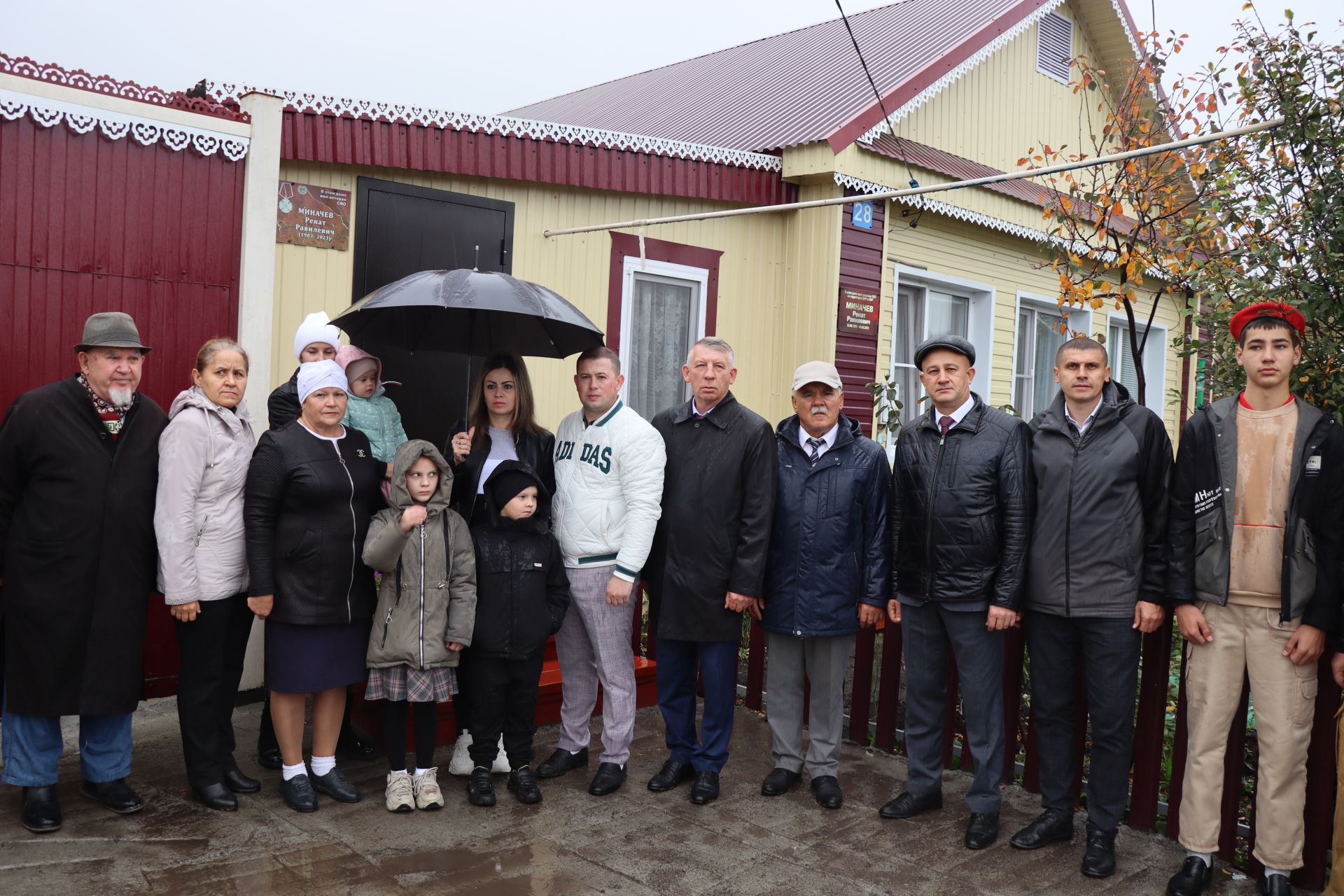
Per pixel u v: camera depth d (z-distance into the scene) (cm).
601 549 431
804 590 425
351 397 456
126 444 380
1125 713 373
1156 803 414
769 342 802
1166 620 407
